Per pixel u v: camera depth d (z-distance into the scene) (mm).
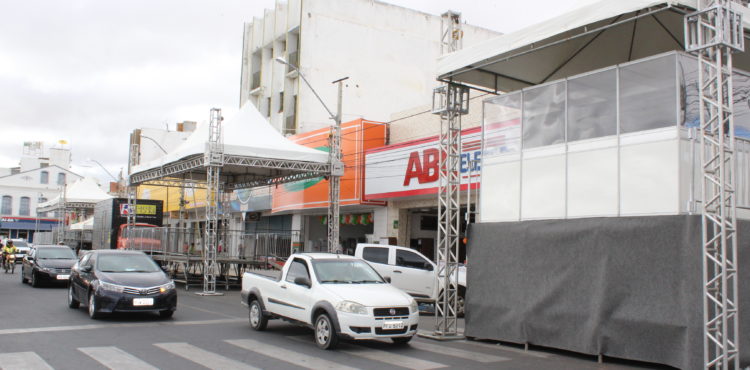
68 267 21969
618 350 10008
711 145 9203
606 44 13062
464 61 12820
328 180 24781
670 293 9461
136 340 10945
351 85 34031
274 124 35812
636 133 10375
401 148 23141
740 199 10180
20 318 13469
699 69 9109
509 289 12055
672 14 11594
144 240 27859
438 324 13234
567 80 11703
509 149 12805
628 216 10266
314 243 32062
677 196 9633
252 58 39219
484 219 13180
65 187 47250
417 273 17375
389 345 11453
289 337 11789
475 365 9672
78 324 12773
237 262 22891
